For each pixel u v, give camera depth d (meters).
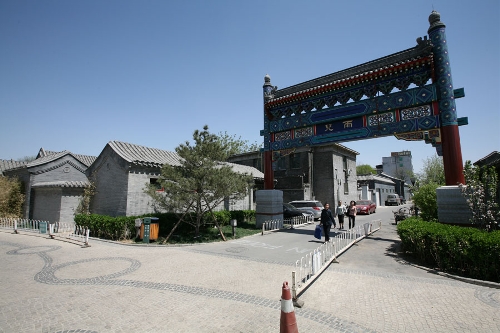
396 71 12.01
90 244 12.08
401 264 8.62
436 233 8.04
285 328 3.99
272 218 16.58
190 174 13.02
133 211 14.70
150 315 5.04
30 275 7.48
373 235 14.77
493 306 5.34
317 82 14.95
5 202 18.23
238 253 10.19
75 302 5.64
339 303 5.57
